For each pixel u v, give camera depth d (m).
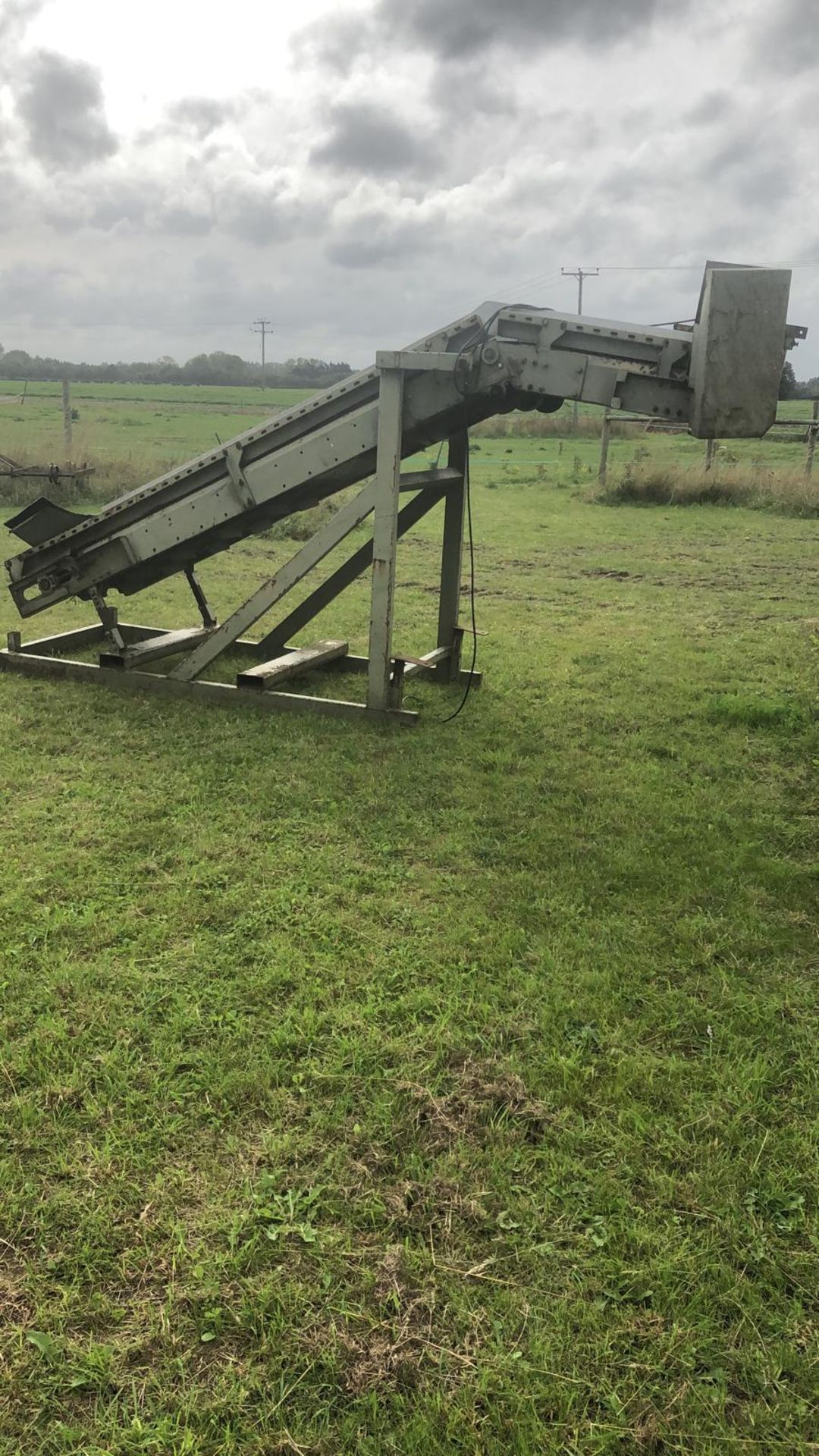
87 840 4.34
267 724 6.04
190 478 6.33
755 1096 2.72
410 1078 2.78
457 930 3.59
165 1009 3.10
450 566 6.90
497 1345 1.99
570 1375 1.93
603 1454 1.79
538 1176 2.43
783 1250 2.24
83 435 29.55
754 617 9.73
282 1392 1.88
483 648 8.32
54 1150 2.50
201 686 6.52
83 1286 2.12
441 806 4.84
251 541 14.91
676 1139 2.55
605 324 5.32
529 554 13.80
